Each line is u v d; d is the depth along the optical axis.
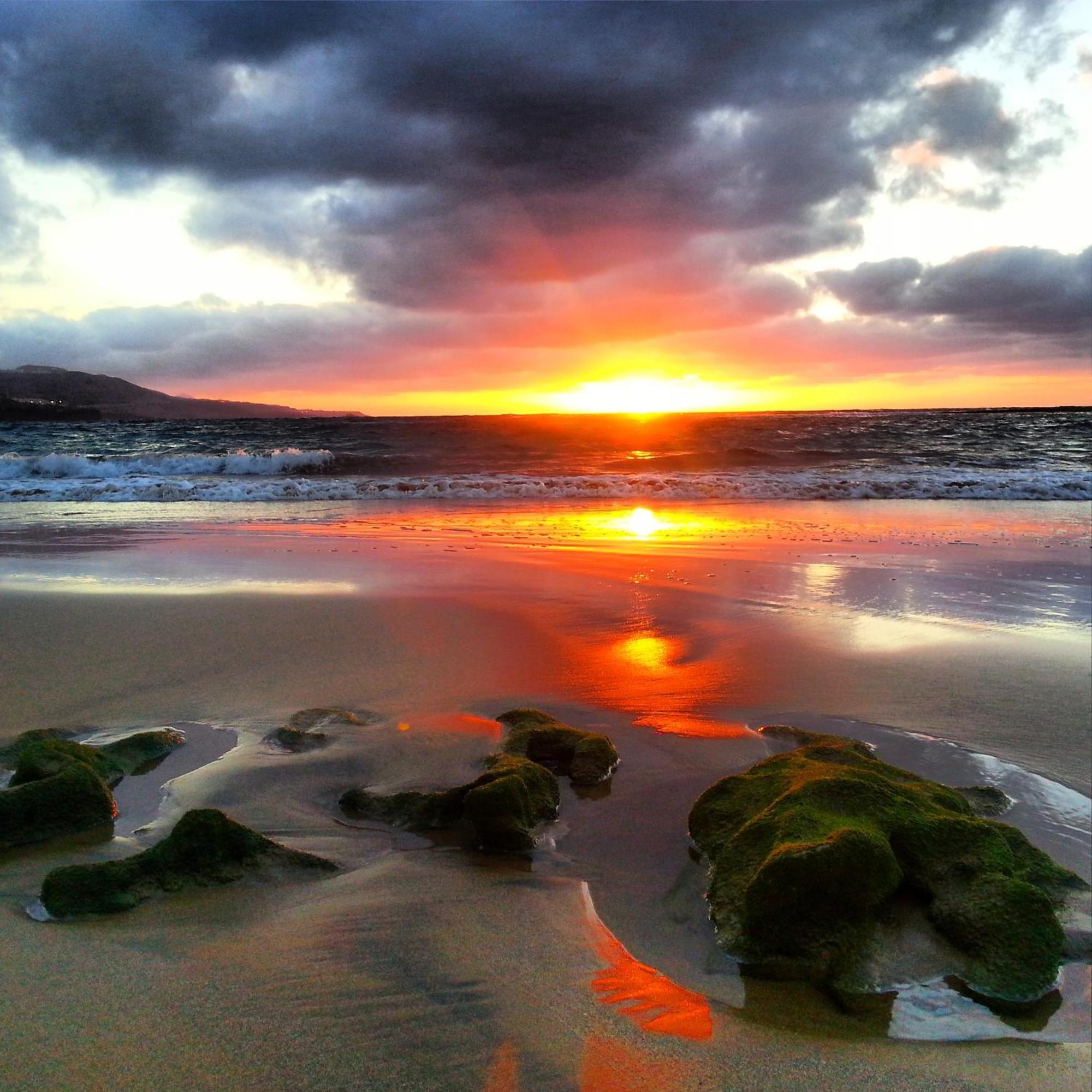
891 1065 2.27
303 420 52.06
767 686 5.66
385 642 6.52
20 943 2.60
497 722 4.87
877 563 9.98
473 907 2.97
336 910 2.91
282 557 10.27
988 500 18.16
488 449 30.61
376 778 4.10
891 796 3.35
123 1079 1.99
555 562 9.99
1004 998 2.60
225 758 4.27
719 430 37.28
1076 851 3.60
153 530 13.13
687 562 10.03
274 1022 2.24
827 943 2.74
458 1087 2.04
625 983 2.56
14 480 20.89
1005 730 4.94
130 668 5.73
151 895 2.94
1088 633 7.00
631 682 5.70
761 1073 2.19
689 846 3.55
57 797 3.49
